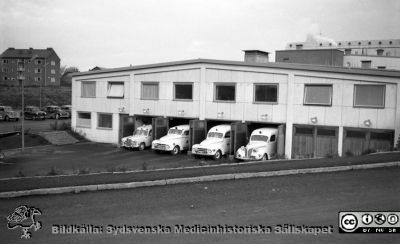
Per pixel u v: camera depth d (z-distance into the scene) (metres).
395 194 12.81
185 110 33.53
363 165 16.94
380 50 59.19
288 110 28.80
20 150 32.84
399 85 24.77
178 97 33.97
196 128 31.05
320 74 27.48
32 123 52.91
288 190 13.73
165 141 30.72
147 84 35.84
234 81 31.02
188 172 16.84
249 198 12.88
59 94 94.38
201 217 11.02
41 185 14.34
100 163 26.75
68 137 38.97
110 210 11.77
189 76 33.22
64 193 13.80
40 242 9.41
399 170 16.31
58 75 110.69
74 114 40.88
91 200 12.87
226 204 12.24
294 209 11.56
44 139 37.00
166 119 34.16
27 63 105.88
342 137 26.88
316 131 27.84
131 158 29.05
